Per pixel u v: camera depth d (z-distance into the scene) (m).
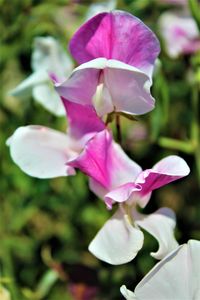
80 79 0.36
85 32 0.36
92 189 0.38
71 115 0.38
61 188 0.54
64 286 0.51
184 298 0.35
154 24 0.54
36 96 0.46
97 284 0.48
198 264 0.35
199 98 0.53
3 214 0.55
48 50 0.48
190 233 0.53
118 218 0.37
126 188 0.37
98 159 0.37
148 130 0.54
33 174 0.38
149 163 0.53
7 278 0.45
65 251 0.53
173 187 0.55
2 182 0.55
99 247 0.36
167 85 0.52
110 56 0.36
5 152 0.54
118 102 0.37
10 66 0.57
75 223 0.54
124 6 0.52
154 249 0.50
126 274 0.50
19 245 0.54
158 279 0.35
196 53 0.52
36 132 0.39
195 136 0.51
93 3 0.54
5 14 0.54
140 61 0.36
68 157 0.39
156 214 0.38
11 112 0.55
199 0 0.54
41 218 0.56
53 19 0.55
